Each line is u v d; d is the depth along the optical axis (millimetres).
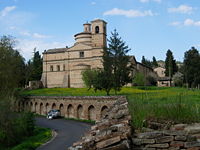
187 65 85438
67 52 100062
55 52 102562
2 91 43219
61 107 61250
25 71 101875
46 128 41312
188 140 7133
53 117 56906
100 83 57531
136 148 7152
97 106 51656
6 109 32375
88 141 6773
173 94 15891
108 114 10312
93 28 97938
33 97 69375
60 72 100938
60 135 33594
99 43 96875
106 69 59500
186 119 8586
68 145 26250
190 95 15406
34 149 25781
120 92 67750
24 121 36281
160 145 7160
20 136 34094
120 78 59000
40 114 67000
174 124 8367
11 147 30359
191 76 83688
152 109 9102
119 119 8523
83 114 54875
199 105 9828
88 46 97062
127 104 11305
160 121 8586
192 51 85625
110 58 60812
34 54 124438
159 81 109938
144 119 8500
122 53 61406
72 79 98062
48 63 103375
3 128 31844
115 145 6527
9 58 56344
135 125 8148
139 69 101312
